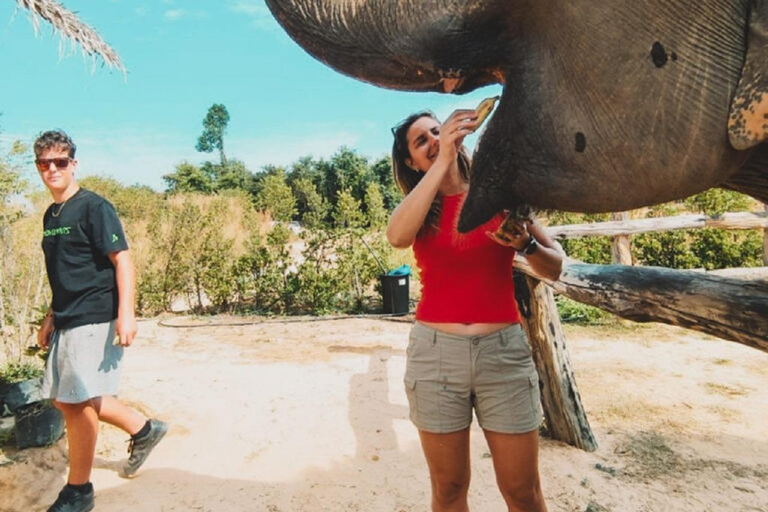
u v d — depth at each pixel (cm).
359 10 130
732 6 94
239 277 1103
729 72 93
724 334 174
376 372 634
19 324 553
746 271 252
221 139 8144
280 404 527
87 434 334
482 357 201
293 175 4050
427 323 211
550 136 112
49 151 326
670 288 199
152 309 1102
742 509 330
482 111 166
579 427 414
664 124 98
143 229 1191
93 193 337
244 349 768
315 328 916
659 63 97
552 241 229
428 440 210
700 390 546
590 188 110
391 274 1032
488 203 124
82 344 324
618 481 364
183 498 356
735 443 422
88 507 339
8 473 387
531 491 211
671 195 103
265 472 391
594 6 101
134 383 591
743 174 117
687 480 365
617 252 834
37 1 663
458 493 217
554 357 411
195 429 468
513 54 115
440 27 116
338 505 346
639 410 493
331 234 1139
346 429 466
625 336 788
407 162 227
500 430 204
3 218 611
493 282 204
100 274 332
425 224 208
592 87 104
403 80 132
